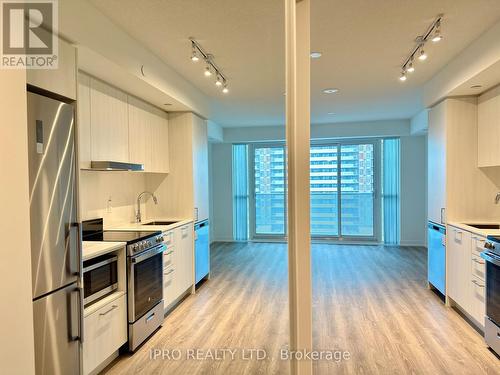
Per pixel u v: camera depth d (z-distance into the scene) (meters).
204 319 3.39
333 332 3.04
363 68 3.59
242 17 2.46
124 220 3.80
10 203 1.33
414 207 7.00
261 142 7.77
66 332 1.90
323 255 6.16
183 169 4.27
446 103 3.67
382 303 3.75
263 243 7.57
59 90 1.93
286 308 3.67
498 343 2.57
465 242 3.21
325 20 2.51
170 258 3.55
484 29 2.69
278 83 4.09
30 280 1.41
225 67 3.51
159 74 3.24
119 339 2.60
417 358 2.58
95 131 2.82
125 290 2.69
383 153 7.12
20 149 1.39
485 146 3.46
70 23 2.04
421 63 3.46
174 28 2.61
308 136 1.08
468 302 3.15
